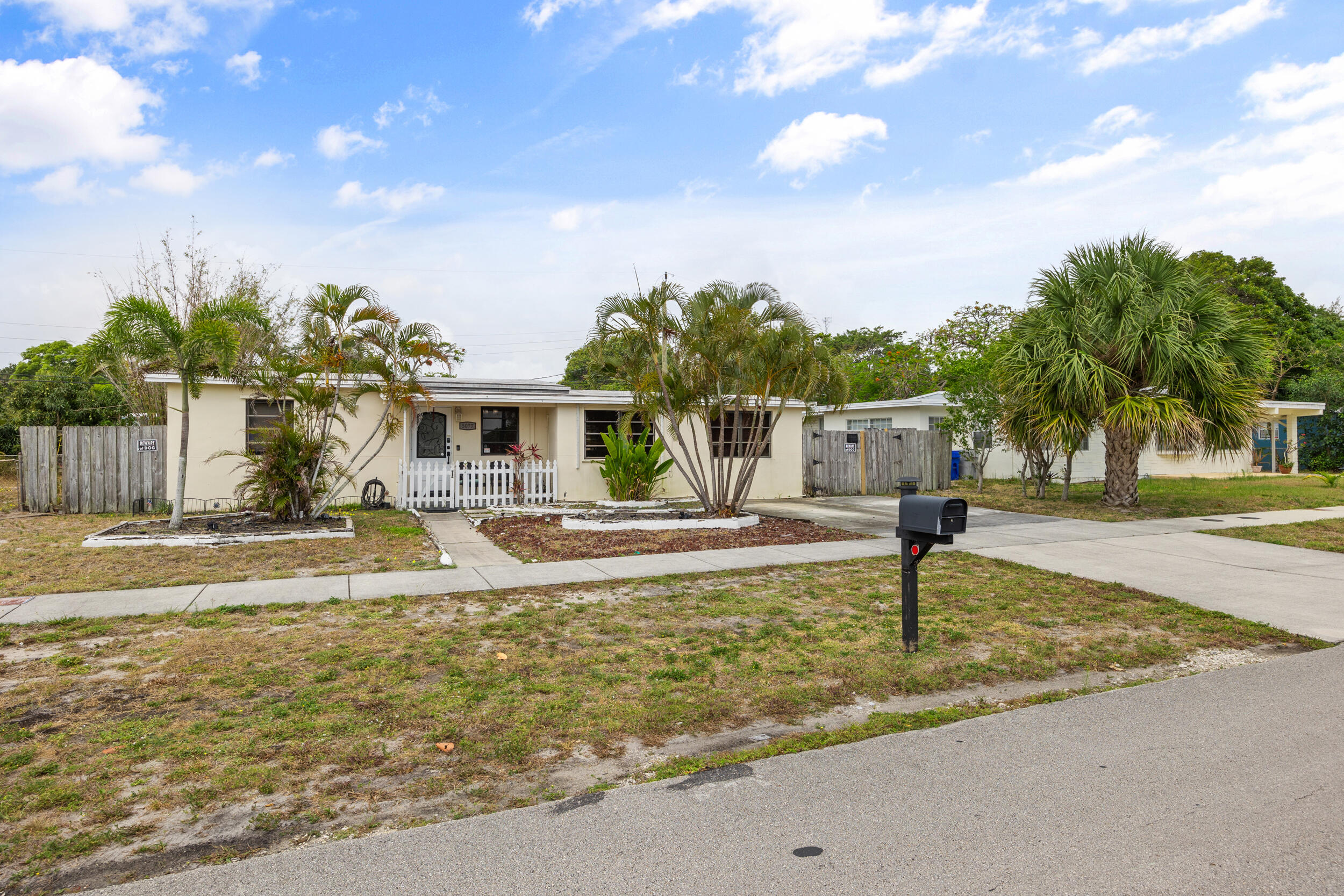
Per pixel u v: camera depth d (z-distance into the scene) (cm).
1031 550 1029
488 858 294
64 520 1320
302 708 452
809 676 520
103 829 319
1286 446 2678
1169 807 333
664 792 350
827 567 900
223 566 893
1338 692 488
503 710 451
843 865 287
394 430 1270
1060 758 386
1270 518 1360
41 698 468
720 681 506
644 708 457
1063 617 681
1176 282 1451
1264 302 3822
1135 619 676
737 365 1191
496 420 1733
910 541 564
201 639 595
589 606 709
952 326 3612
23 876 285
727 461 1741
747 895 268
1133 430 1366
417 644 581
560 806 337
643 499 1530
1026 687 507
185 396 1120
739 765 380
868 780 362
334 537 1102
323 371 1198
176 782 361
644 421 1560
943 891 270
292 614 675
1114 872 282
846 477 1900
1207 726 429
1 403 2433
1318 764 377
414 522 1298
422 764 382
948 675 523
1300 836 307
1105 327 1449
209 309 1173
